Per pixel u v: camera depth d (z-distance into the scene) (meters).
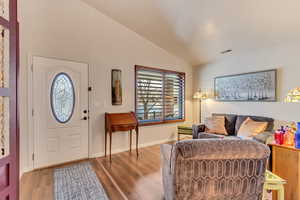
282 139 1.72
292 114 2.94
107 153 3.34
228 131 3.43
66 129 2.90
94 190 2.02
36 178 2.32
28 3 2.51
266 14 2.34
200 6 2.46
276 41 3.05
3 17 0.93
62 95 2.86
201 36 3.28
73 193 1.96
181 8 2.61
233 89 3.89
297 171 1.57
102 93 3.29
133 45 3.73
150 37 3.84
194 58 4.47
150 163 2.88
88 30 3.12
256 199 1.25
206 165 1.17
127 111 3.63
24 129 2.49
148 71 4.05
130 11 3.05
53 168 2.66
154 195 1.92
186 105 4.86
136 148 3.48
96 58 3.21
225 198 1.22
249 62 3.61
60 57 2.82
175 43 3.86
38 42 2.62
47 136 2.72
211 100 4.46
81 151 3.05
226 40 3.27
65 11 2.87
